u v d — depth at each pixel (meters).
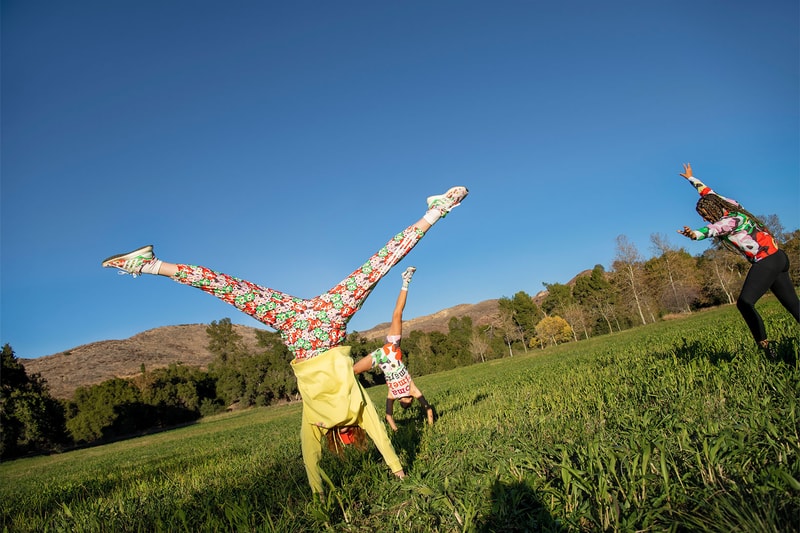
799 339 6.30
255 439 16.61
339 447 4.03
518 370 22.27
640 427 4.50
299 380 3.71
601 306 75.25
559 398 7.78
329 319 3.76
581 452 4.08
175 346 147.38
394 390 8.26
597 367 11.57
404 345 81.19
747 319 5.64
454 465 4.86
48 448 46.31
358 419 4.06
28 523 6.12
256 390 67.38
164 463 12.62
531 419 6.55
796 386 4.43
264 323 3.80
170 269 3.52
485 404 9.70
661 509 2.91
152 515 5.11
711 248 63.25
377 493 4.50
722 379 5.46
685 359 7.70
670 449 3.67
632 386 6.96
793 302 5.50
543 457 4.39
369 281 3.79
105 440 52.41
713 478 3.16
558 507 3.36
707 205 5.70
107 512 5.58
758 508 2.65
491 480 4.04
